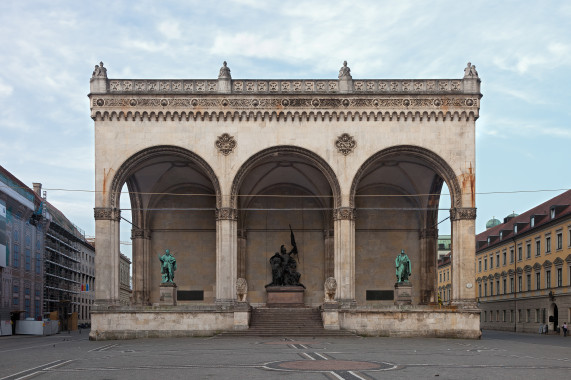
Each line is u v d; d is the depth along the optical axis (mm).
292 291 63719
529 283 89938
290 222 69312
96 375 24812
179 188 68812
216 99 57531
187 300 67562
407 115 57656
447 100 57812
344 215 56656
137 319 54250
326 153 57406
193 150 57188
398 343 45406
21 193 79938
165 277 59969
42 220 89125
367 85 58031
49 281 99875
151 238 68562
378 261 68625
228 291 55938
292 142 57406
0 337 69438
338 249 56562
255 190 68250
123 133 57281
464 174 57375
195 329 54281
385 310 54531
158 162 62219
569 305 76438
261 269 68625
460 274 56219
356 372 25281
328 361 29953
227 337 51500
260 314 56719
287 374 24641
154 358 32219
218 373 25094
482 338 59219
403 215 69250
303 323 54562
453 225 57281
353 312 54438
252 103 57625
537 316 86375
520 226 95875
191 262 68250
